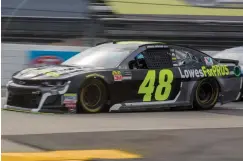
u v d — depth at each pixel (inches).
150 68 1385.3
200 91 1471.5
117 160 760.3
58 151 794.8
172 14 2591.0
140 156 785.6
